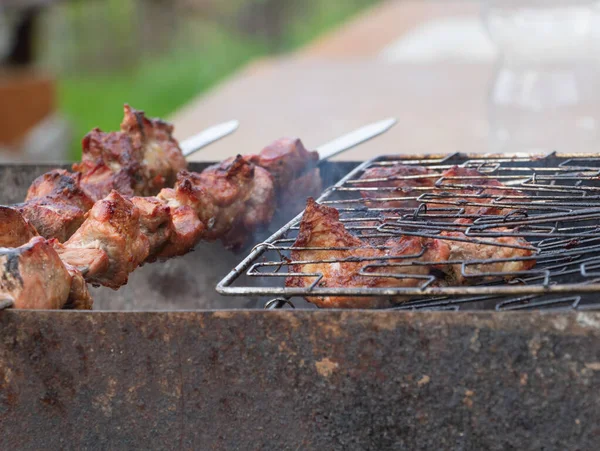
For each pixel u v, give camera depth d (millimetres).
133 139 1330
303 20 8719
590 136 2123
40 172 1463
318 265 1046
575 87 2117
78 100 6910
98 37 8062
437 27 4637
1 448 1009
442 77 3428
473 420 937
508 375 923
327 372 948
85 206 1211
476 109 2824
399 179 1264
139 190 1331
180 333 959
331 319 936
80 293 1038
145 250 1146
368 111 2922
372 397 947
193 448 983
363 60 3953
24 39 5184
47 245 1003
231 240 1355
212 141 1468
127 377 976
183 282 1478
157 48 8250
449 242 1064
